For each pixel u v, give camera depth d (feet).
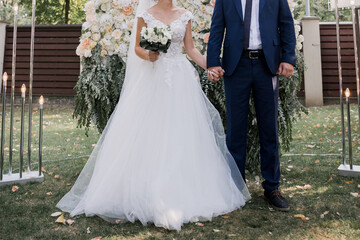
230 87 7.07
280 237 5.27
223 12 7.16
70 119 21.72
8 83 28.50
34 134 16.52
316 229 5.50
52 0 46.14
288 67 6.74
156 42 6.38
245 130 7.22
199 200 6.22
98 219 6.18
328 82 27.12
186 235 5.41
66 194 7.10
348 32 26.91
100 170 6.69
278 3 6.96
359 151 11.29
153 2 7.61
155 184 5.97
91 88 8.43
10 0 47.19
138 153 6.33
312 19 26.55
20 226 5.79
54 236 5.41
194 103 7.05
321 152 11.52
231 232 5.51
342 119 8.84
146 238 5.32
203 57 7.43
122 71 8.62
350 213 6.04
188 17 7.38
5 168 10.06
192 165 6.36
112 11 8.60
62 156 11.98
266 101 6.92
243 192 7.13
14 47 8.54
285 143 8.91
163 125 6.55
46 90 28.55
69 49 28.43
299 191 7.52
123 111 6.93
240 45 6.86
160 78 6.91
